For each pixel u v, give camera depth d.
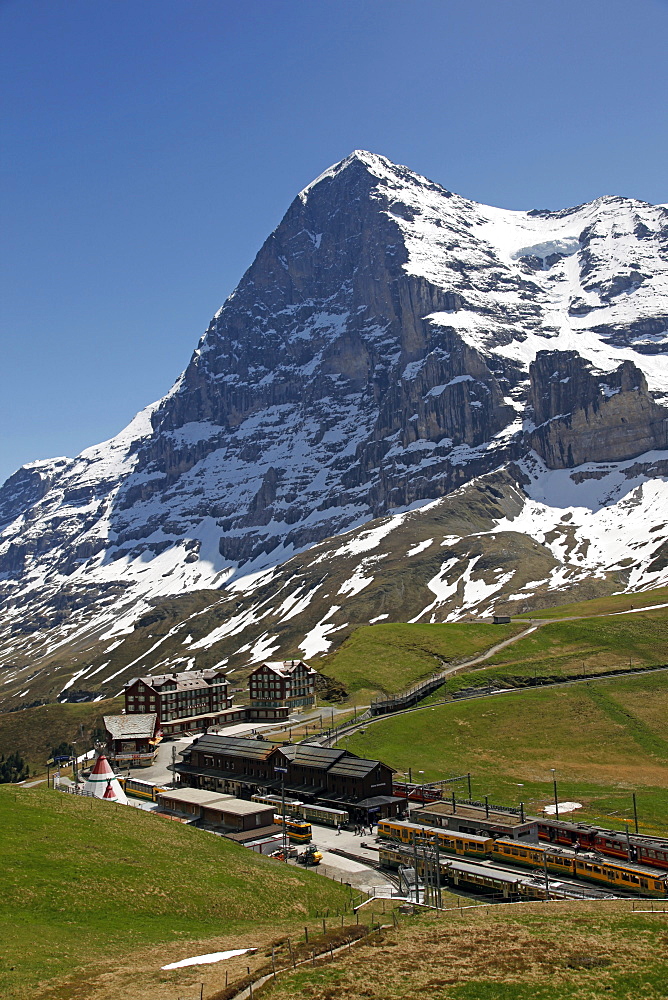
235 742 142.88
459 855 100.06
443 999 47.91
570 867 91.38
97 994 48.00
